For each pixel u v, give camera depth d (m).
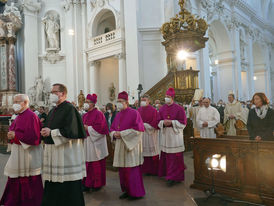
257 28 27.80
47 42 19.97
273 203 3.89
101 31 19.28
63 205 3.39
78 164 3.52
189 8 15.88
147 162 6.18
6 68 18.30
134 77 14.84
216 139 4.64
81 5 19.17
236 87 21.78
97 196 4.70
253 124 4.49
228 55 21.88
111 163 6.82
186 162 7.42
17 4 19.59
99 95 18.34
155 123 6.00
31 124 3.68
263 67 29.47
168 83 12.27
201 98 8.55
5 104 17.84
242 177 4.29
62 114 3.42
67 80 19.05
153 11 15.27
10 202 3.70
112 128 4.71
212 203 4.20
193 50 11.07
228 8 21.64
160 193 4.80
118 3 16.53
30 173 3.77
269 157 3.97
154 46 15.19
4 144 12.02
